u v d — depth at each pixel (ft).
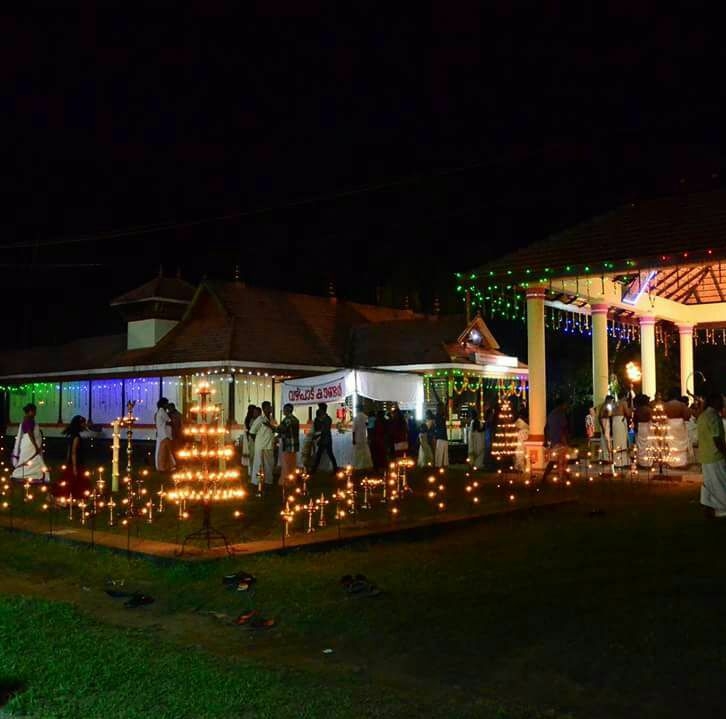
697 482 62.59
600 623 24.56
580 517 46.55
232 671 21.17
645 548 35.99
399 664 22.38
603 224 71.31
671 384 120.98
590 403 143.13
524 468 73.05
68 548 39.68
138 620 28.19
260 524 44.42
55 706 18.94
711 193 69.31
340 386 72.84
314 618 26.91
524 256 72.02
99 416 107.55
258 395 97.30
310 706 18.53
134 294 112.57
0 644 23.76
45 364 119.55
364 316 121.70
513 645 23.24
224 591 30.78
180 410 95.96
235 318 100.12
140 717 18.10
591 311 80.69
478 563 34.17
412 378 78.28
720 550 34.96
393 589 30.09
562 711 18.62
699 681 19.93
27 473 61.72
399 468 60.23
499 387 111.34
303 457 73.05
